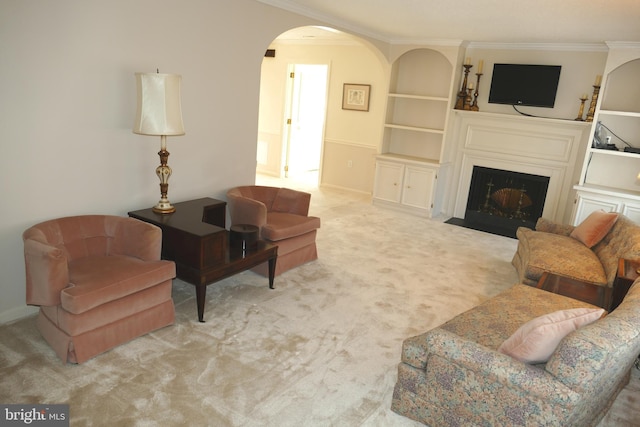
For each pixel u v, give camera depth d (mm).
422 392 2104
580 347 1645
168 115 3018
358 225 5543
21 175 2713
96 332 2449
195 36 3537
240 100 4098
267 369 2521
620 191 4875
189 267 2971
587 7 3406
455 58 5684
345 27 5094
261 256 3383
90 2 2824
